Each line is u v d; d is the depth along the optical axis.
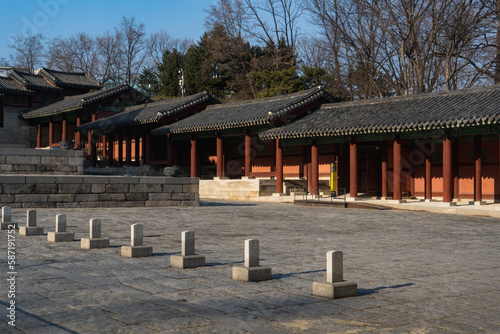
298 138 35.06
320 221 22.20
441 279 9.88
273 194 35.97
